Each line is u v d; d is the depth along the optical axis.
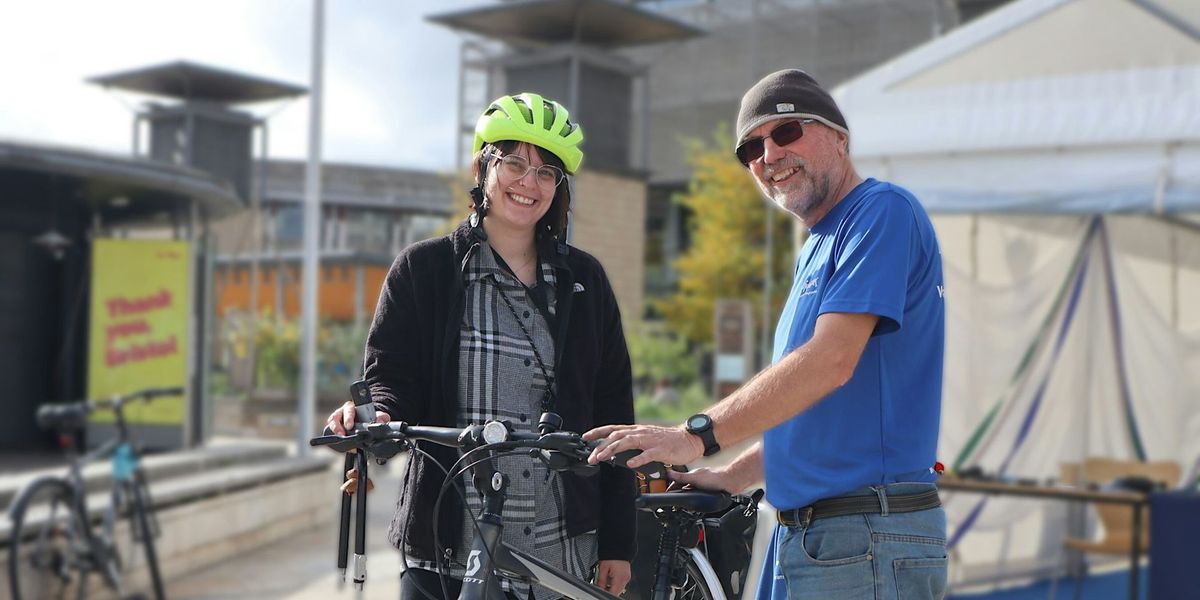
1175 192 6.36
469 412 2.73
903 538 2.63
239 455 10.09
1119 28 6.68
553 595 2.75
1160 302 9.23
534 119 2.75
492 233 2.85
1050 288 8.98
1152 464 8.62
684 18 39.28
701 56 39.56
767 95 2.80
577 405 2.80
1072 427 9.16
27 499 5.88
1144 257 9.12
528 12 25.39
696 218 28.89
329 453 13.76
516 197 2.75
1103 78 6.64
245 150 24.11
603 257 26.89
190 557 8.15
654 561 3.13
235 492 8.93
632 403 2.98
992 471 8.52
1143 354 9.20
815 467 2.69
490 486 2.55
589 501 2.82
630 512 2.88
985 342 8.87
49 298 12.48
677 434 2.42
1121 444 9.22
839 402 2.67
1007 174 6.84
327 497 10.89
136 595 6.75
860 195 2.74
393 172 44.25
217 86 23.45
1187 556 6.47
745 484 3.22
